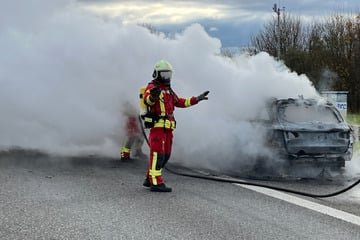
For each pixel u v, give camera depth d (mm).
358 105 33406
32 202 6879
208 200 7164
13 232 5570
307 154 8680
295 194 7727
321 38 36094
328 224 6082
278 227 5910
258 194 7621
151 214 6348
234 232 5672
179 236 5484
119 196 7309
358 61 33969
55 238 5379
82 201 6977
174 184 8250
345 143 8781
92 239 5359
